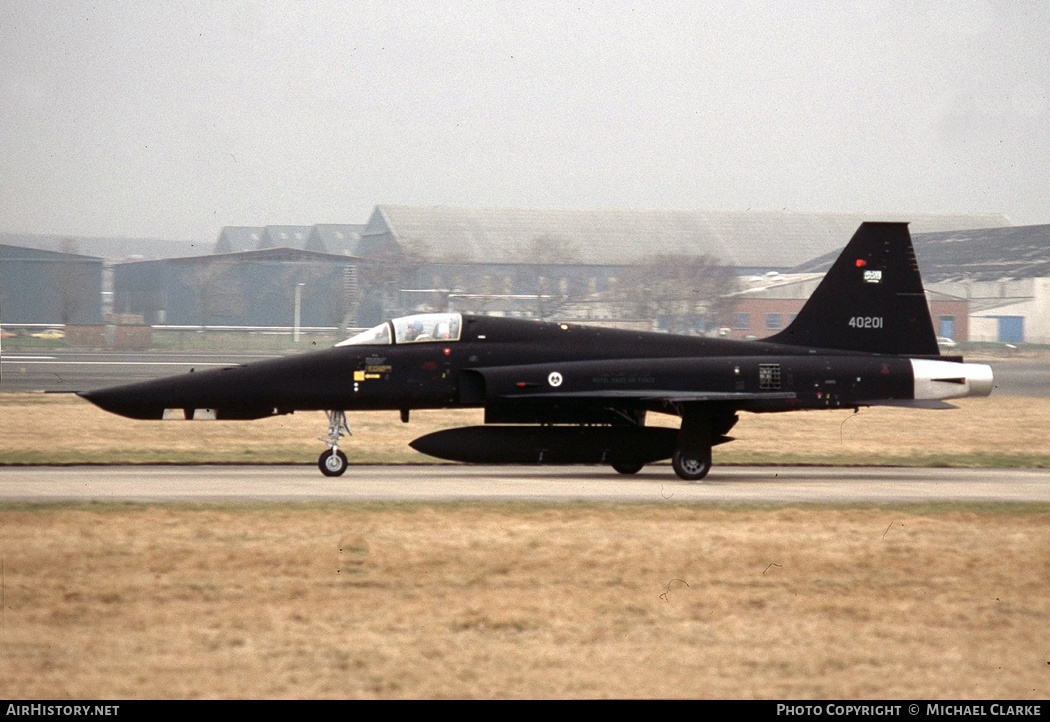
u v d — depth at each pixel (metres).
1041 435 115.88
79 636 32.84
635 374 76.75
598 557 44.75
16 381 157.62
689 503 61.16
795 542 49.03
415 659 31.30
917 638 34.75
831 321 82.44
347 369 74.81
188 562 42.41
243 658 31.05
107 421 113.62
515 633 33.97
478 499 61.47
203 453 87.62
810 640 34.19
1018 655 33.22
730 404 76.75
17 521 50.34
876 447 102.19
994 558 46.66
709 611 37.06
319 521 52.00
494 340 77.88
